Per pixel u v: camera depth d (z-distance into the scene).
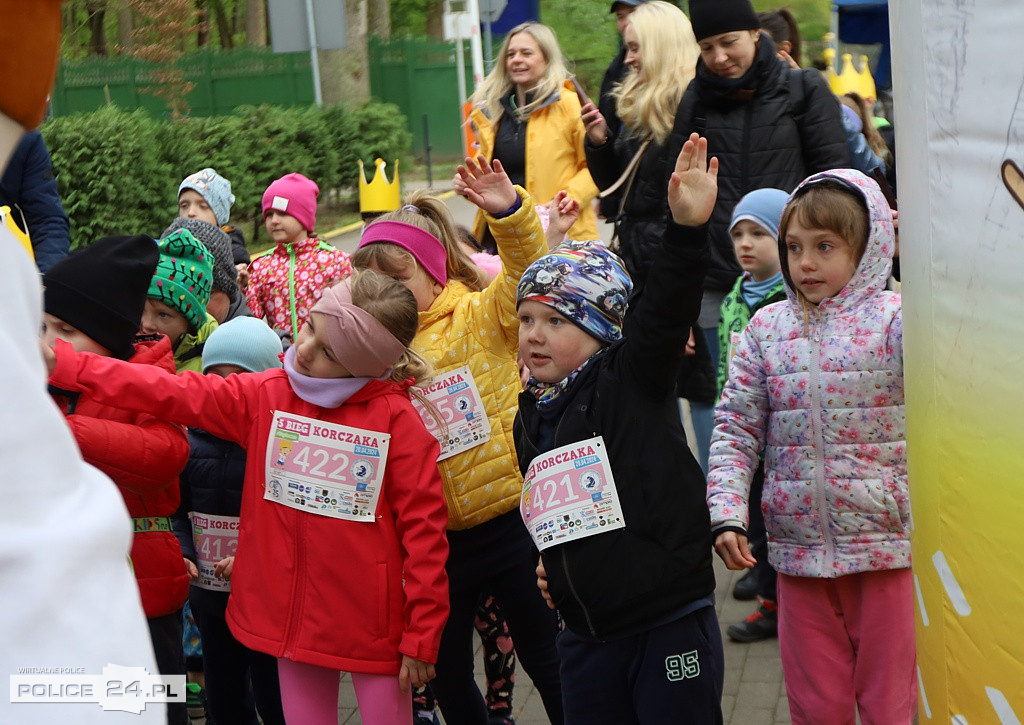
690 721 3.42
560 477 3.53
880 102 10.33
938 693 2.36
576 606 3.49
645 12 6.86
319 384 3.78
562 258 3.64
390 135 25.31
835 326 3.79
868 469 3.73
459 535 4.33
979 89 1.94
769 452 3.93
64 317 3.95
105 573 1.07
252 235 20.72
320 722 3.82
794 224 3.80
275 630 3.78
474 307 4.43
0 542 1.00
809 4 28.70
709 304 6.49
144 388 3.75
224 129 19.36
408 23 46.69
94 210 15.64
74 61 24.98
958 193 2.05
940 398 2.22
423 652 3.74
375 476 3.78
